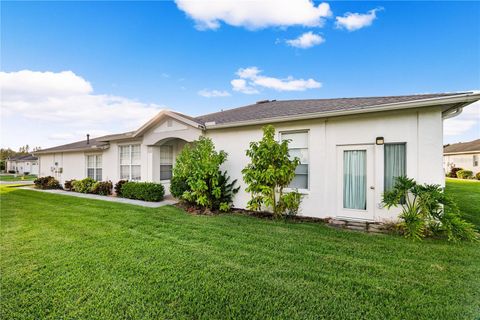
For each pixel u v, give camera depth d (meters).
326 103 8.62
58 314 2.59
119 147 13.09
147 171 11.47
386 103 5.85
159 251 4.35
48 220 6.69
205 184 7.87
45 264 3.77
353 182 6.68
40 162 19.06
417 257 4.08
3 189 15.70
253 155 7.10
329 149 6.97
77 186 13.89
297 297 2.90
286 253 4.28
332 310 2.65
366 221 6.46
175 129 10.15
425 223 5.26
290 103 11.20
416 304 2.75
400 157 6.11
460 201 9.68
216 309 2.68
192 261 3.92
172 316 2.57
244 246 4.62
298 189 7.48
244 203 8.48
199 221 6.64
